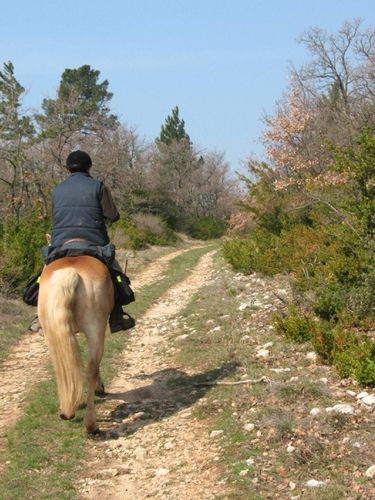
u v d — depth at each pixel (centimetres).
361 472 535
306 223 2112
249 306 1295
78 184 733
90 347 666
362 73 3030
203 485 552
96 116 5062
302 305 1128
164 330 1264
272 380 787
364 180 1102
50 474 600
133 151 5791
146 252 3656
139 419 742
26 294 752
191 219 6400
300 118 2730
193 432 679
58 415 754
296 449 582
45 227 2161
